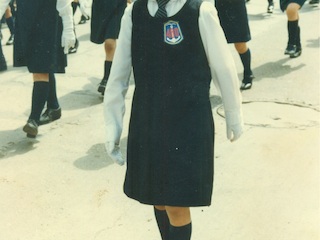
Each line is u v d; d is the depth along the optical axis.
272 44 8.03
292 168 4.38
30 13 4.77
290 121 5.29
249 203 3.87
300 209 3.79
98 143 4.99
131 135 2.75
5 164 4.61
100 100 6.12
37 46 4.81
